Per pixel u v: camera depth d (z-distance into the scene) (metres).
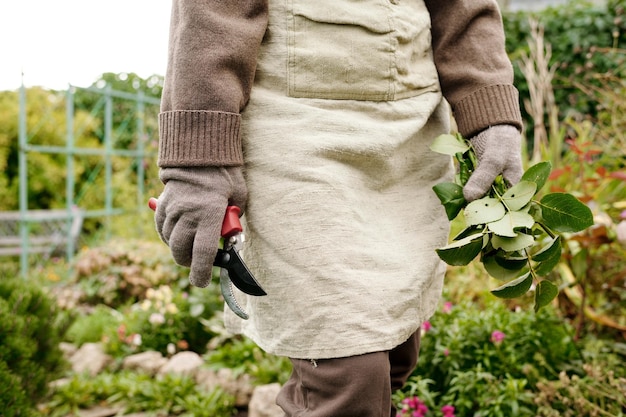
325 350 1.10
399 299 1.18
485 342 2.34
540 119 3.99
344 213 1.16
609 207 2.73
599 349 2.35
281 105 1.20
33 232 7.92
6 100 9.14
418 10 1.36
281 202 1.16
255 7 1.19
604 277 2.67
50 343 2.40
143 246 5.01
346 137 1.20
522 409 2.05
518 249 1.14
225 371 2.92
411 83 1.31
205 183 1.09
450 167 1.41
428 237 1.30
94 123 9.15
